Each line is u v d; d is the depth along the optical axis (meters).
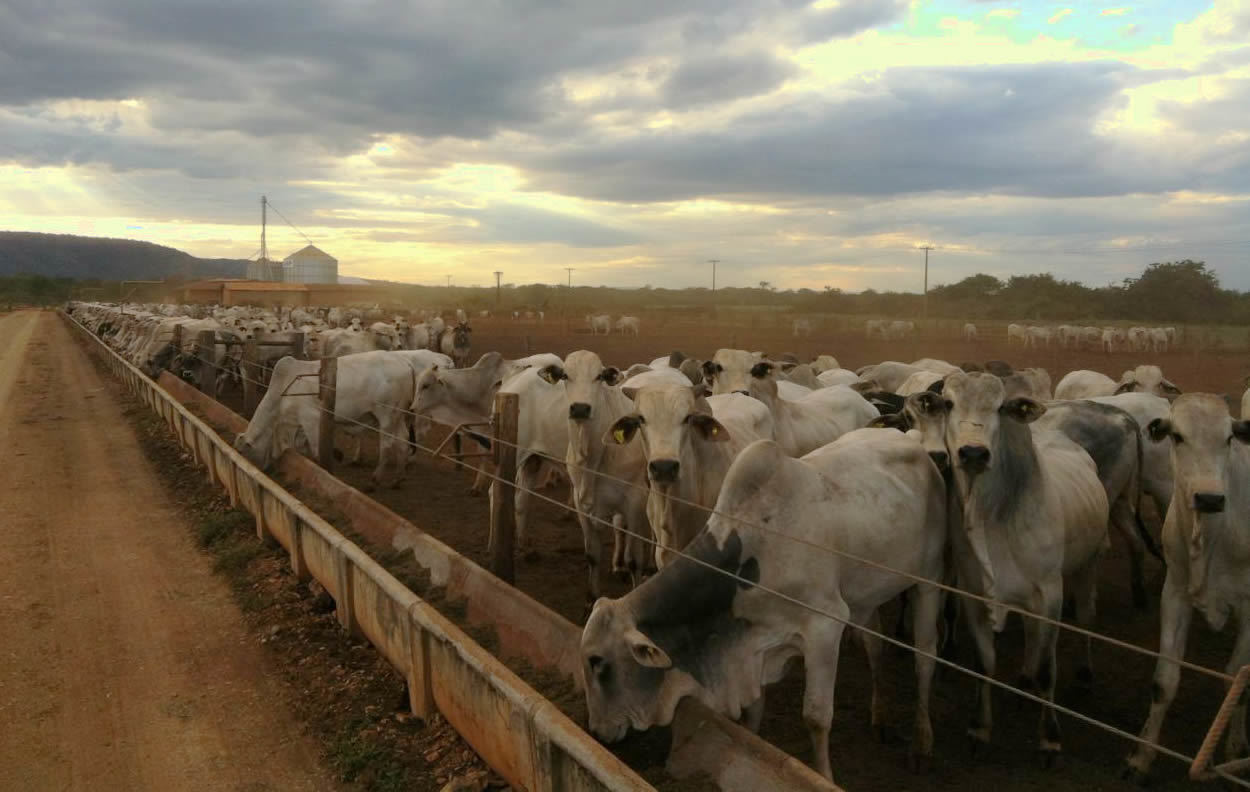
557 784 4.07
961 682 6.98
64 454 15.52
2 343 45.59
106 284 158.88
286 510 8.41
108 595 8.39
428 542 7.85
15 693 6.43
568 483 13.88
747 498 5.23
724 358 9.60
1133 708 6.46
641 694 4.84
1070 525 6.22
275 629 7.29
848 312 81.94
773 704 6.47
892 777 5.55
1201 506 5.36
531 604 6.18
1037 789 5.40
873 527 5.52
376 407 13.61
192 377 22.16
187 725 5.93
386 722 5.70
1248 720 5.93
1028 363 34.06
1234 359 35.94
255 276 108.81
